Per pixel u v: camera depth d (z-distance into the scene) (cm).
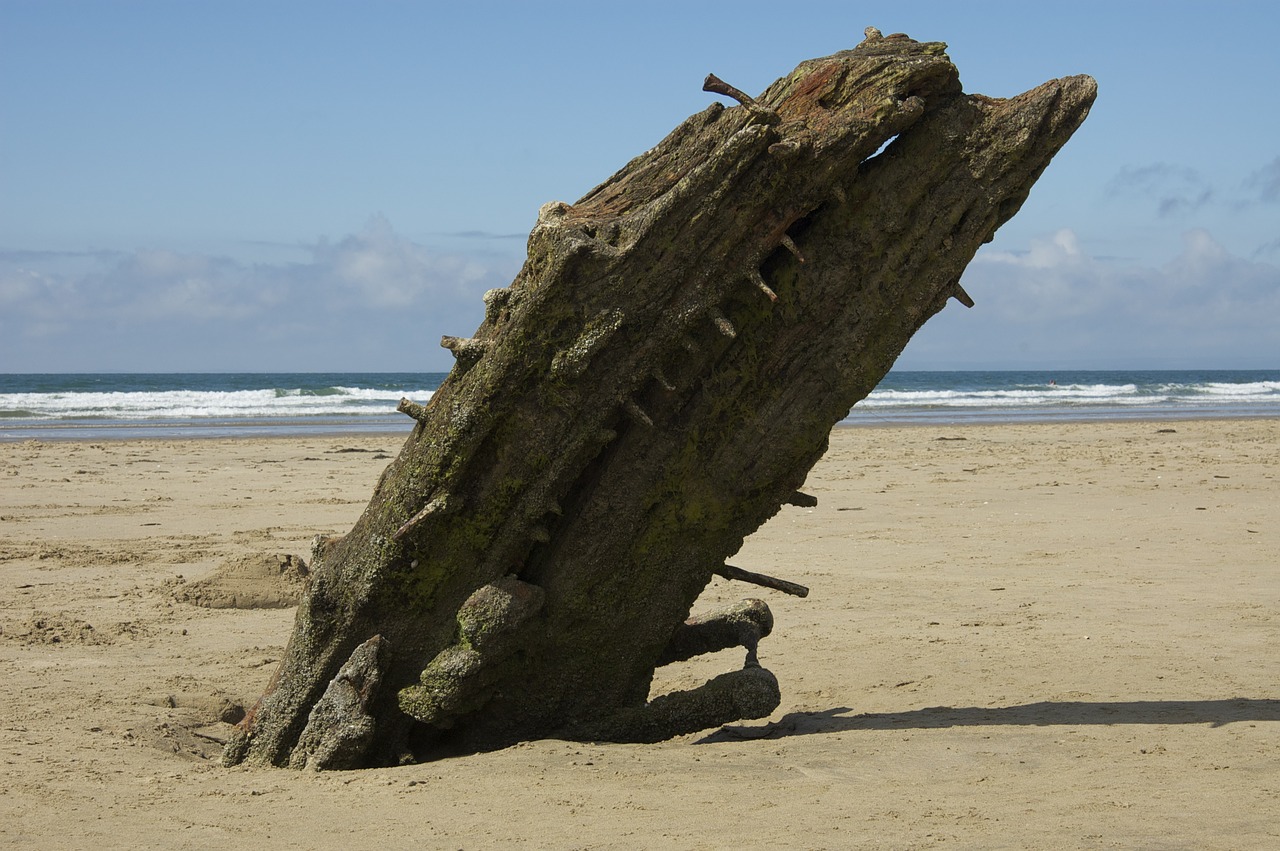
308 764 542
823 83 524
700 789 483
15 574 1095
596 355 521
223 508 1573
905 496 1670
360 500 1664
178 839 433
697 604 963
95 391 5906
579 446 534
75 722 618
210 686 718
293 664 556
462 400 530
